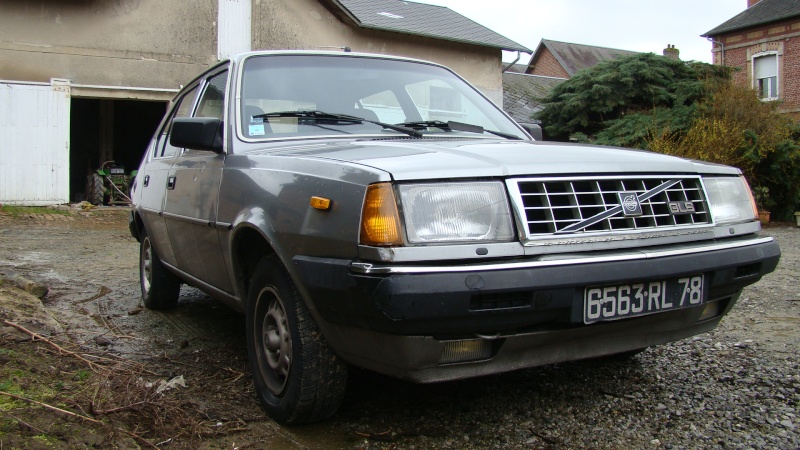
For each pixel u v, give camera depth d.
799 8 25.28
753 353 3.89
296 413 2.70
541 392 3.23
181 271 4.19
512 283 2.22
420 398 3.13
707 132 15.30
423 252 2.19
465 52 19.84
